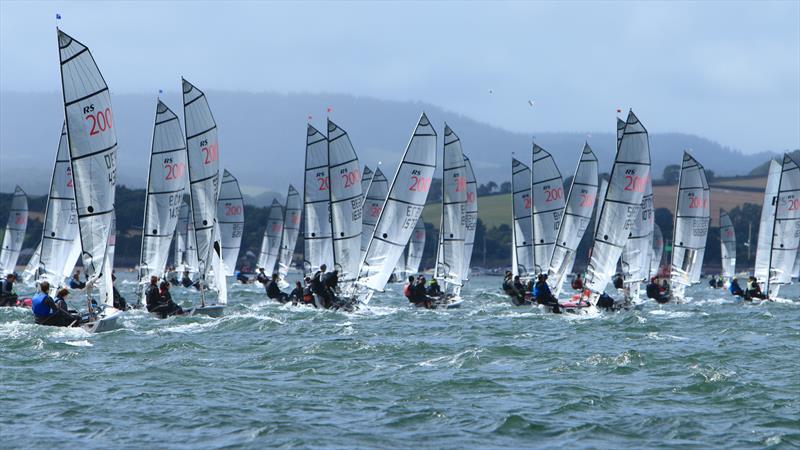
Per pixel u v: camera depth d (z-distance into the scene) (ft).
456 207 558.15
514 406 233.55
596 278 498.28
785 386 263.08
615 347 344.28
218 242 480.23
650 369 289.74
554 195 635.25
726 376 272.92
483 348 322.34
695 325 442.09
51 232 497.05
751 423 217.97
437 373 280.31
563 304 505.66
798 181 624.59
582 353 323.98
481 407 231.71
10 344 322.34
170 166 470.80
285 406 231.09
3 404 228.84
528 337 377.50
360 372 281.33
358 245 515.91
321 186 628.28
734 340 373.20
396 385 259.19
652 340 370.73
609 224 492.95
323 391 250.37
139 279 472.03
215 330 389.19
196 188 479.82
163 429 208.03
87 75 359.05
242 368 286.05
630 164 488.85
